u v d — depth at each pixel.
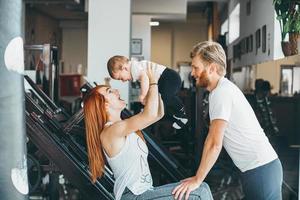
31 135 3.81
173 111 4.79
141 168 2.82
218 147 2.77
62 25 18.83
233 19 13.52
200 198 2.72
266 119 5.84
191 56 2.96
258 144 2.92
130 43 7.55
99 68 7.43
